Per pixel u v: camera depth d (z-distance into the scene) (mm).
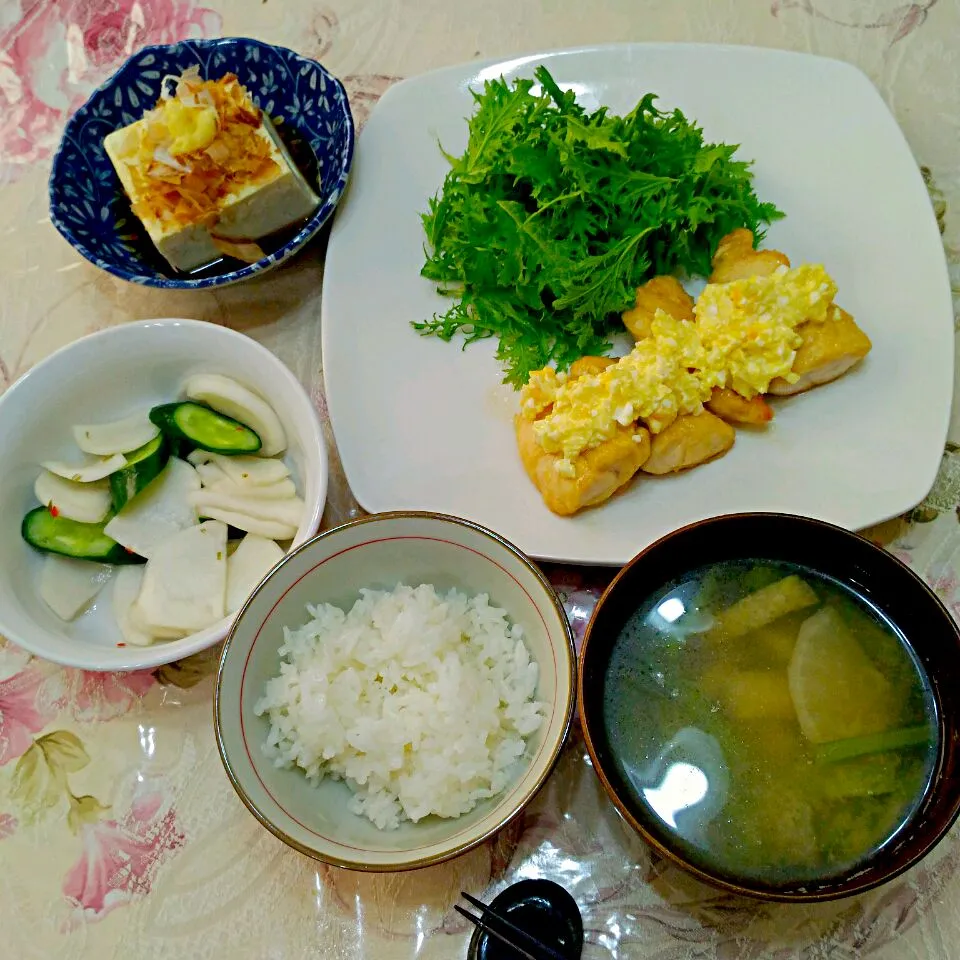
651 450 386
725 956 327
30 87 522
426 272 432
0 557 381
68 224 445
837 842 317
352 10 511
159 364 412
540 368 418
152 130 437
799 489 383
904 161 434
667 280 420
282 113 482
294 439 405
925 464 379
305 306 452
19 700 384
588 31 494
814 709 335
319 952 337
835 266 422
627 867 339
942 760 320
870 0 485
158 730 374
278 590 345
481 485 397
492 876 342
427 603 354
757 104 455
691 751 333
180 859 353
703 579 357
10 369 456
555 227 420
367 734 335
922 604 328
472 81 467
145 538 395
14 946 345
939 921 326
